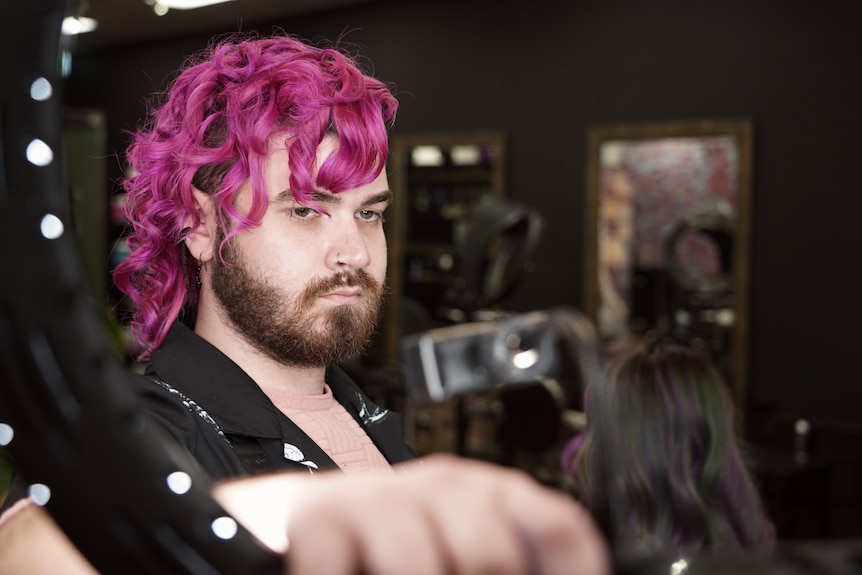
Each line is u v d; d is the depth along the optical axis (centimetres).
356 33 845
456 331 24
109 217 663
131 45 1035
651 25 684
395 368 639
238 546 17
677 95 675
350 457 111
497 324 23
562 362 23
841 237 605
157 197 101
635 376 176
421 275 821
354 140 93
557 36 732
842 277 607
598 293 721
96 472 16
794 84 621
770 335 642
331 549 15
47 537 40
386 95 100
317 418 108
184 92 104
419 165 818
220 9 854
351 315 99
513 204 602
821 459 448
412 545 15
